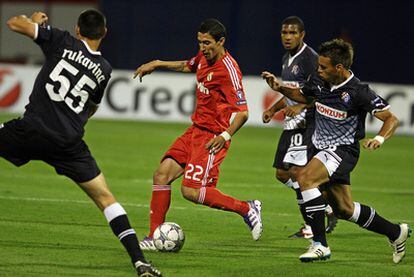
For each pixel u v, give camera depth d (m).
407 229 27.92
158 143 67.75
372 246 31.52
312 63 33.34
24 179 46.12
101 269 25.62
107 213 24.27
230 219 36.53
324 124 27.78
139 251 23.92
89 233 31.62
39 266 25.64
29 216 34.62
